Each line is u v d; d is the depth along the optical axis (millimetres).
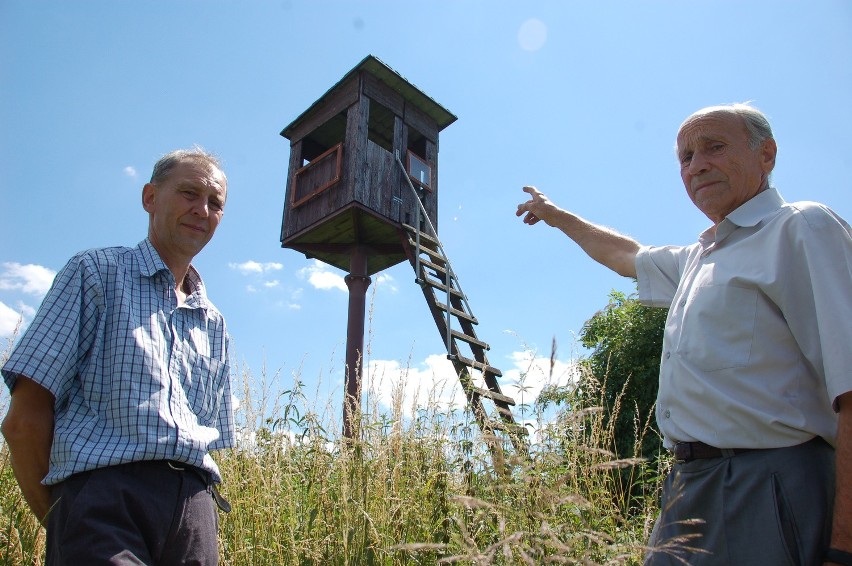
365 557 2533
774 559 1519
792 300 1633
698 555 1680
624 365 7289
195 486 1949
